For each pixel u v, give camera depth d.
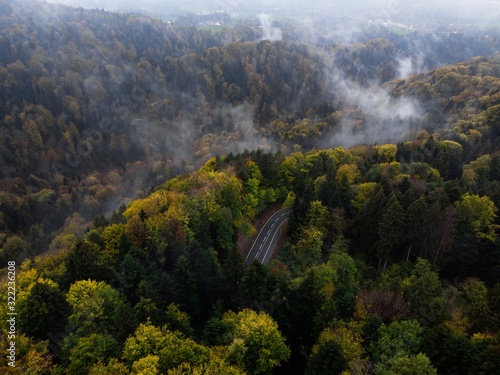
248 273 62.50
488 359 41.25
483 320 51.16
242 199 93.50
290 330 58.09
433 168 99.06
